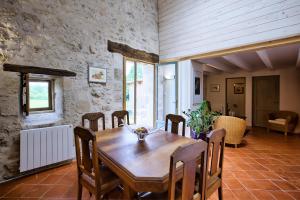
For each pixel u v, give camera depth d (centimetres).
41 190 216
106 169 182
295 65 564
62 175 256
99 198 148
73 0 305
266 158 327
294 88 581
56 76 292
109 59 365
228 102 747
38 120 275
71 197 202
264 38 295
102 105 355
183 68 432
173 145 183
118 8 380
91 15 332
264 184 232
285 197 203
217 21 355
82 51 320
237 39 327
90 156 165
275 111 617
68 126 293
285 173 264
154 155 154
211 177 151
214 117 359
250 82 682
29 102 266
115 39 376
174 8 440
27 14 253
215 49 360
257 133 550
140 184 117
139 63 452
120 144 185
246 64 579
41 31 268
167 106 481
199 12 386
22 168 242
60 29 289
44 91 286
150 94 482
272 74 628
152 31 467
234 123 385
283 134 537
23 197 202
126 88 415
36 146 254
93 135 142
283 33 275
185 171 110
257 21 302
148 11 455
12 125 244
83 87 323
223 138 160
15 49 243
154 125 473
